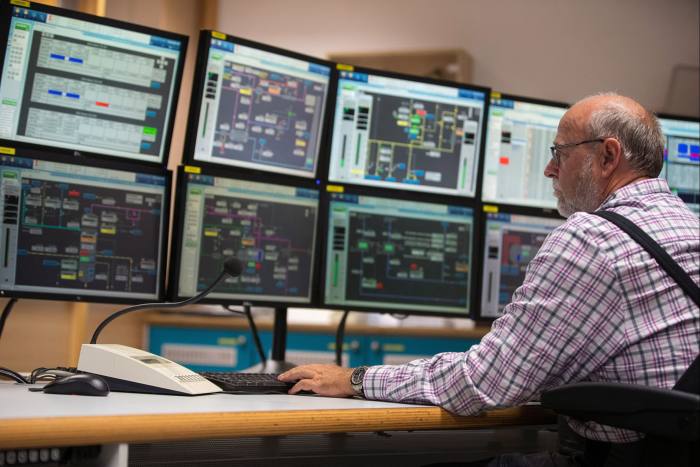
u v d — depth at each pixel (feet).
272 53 7.52
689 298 4.82
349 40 16.84
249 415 4.27
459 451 6.89
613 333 4.85
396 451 6.53
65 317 8.99
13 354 8.32
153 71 7.02
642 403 4.35
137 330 13.57
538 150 8.69
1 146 6.41
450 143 8.27
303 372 5.68
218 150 7.34
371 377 5.44
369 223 7.98
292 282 7.67
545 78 16.19
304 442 6.13
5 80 6.46
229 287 7.38
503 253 8.53
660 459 4.55
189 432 4.04
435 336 13.80
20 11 6.48
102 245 6.75
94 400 4.54
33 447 3.69
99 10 9.36
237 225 7.42
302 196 7.73
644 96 15.97
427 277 8.18
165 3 13.01
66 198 6.61
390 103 8.06
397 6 16.71
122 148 6.94
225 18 17.10
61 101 6.68
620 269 4.85
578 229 5.01
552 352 4.91
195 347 13.89
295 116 7.68
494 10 16.39
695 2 15.92
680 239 5.00
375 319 14.87
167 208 7.06
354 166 7.96
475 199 8.38
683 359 4.75
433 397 5.16
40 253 6.50
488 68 16.38
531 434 7.39
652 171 5.58
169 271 7.19
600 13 16.11
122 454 3.88
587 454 5.01
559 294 4.92
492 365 5.00
